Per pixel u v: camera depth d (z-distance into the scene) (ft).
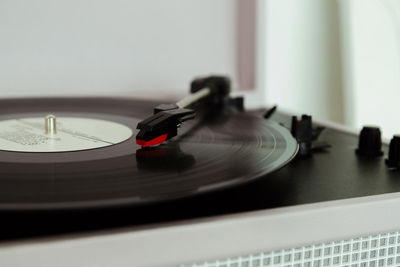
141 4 2.30
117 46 2.30
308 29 2.64
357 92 2.75
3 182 1.18
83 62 2.27
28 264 1.05
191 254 1.14
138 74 2.35
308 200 1.26
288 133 1.50
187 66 2.40
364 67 2.74
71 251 1.07
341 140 1.72
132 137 1.49
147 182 1.19
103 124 1.62
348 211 1.24
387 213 1.27
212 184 1.18
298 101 2.68
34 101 1.86
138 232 1.10
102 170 1.25
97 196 1.13
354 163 1.50
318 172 1.42
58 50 2.23
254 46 2.40
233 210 1.20
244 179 1.20
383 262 1.30
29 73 2.20
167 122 1.40
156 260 1.11
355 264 1.27
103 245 1.08
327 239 1.23
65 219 1.14
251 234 1.17
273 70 2.61
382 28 2.72
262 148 1.37
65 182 1.19
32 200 1.11
